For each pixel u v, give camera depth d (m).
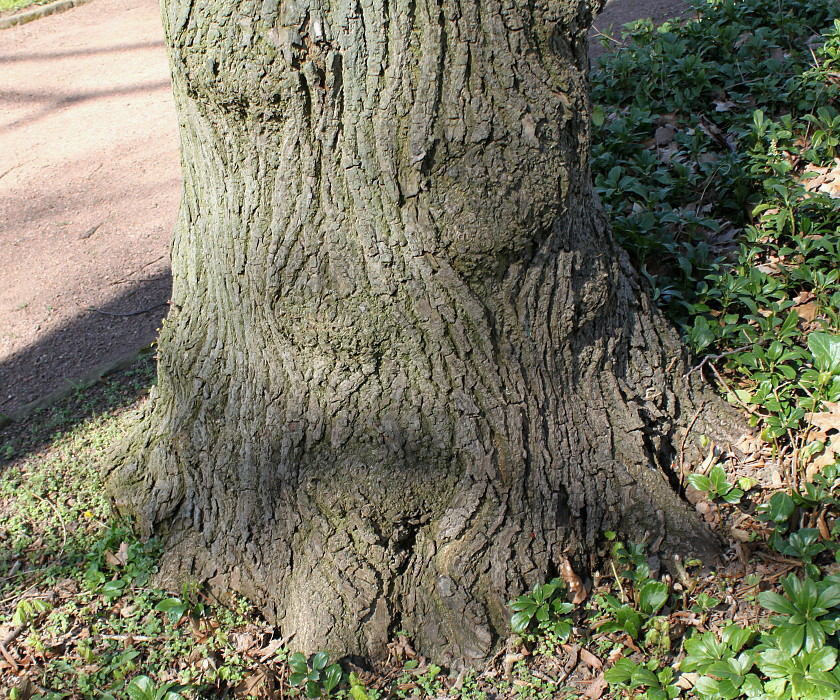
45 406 4.07
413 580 2.59
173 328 2.84
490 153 2.18
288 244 2.34
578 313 2.52
